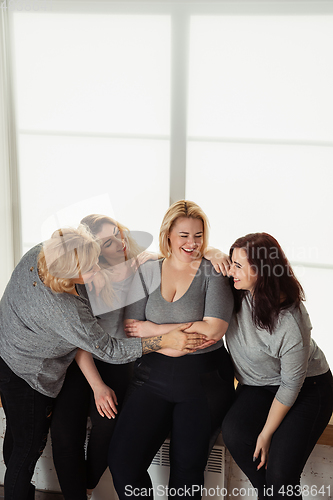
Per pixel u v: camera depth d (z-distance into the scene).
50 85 1.83
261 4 1.61
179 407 1.32
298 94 1.65
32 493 1.45
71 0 1.75
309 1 1.56
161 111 1.78
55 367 1.32
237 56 1.67
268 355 1.30
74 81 1.82
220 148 1.75
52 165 1.91
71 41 1.79
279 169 1.72
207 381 1.32
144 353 1.30
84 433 1.40
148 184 1.85
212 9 1.65
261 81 1.67
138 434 1.29
